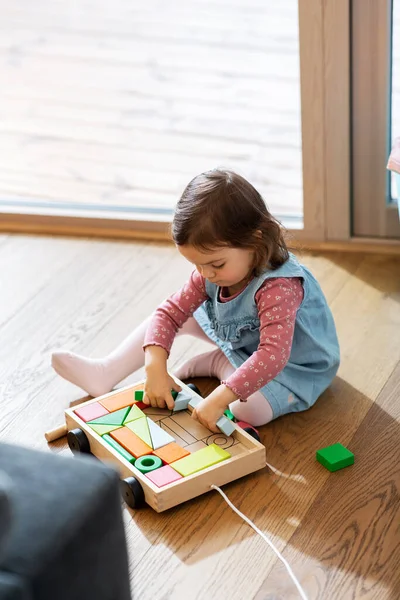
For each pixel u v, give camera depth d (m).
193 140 2.82
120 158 2.76
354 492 1.46
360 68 1.96
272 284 1.51
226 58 3.27
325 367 1.66
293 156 2.68
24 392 1.75
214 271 1.48
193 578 1.31
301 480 1.50
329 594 1.27
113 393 1.65
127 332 1.92
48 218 2.35
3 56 3.43
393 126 2.05
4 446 1.00
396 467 1.51
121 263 2.19
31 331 1.94
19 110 3.09
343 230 2.16
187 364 1.76
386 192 2.10
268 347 1.49
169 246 2.24
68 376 1.69
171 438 1.53
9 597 0.83
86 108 3.07
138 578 1.31
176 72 3.22
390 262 2.10
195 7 3.60
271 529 1.39
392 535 1.37
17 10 3.72
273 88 3.07
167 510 1.44
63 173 2.70
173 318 1.64
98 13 3.65
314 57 1.97
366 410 1.66
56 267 2.19
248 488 1.49
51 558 0.88
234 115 2.94
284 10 3.51
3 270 2.18
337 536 1.37
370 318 1.92
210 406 1.50
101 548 0.96
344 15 1.90
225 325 1.61
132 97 3.10
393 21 1.92
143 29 3.51
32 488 0.94
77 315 1.99
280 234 1.52
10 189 2.63
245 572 1.31
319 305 1.65
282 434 1.61
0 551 0.82
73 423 1.58
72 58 3.38
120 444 1.52
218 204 1.42
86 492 0.94
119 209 2.35
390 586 1.27
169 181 2.61
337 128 2.03
